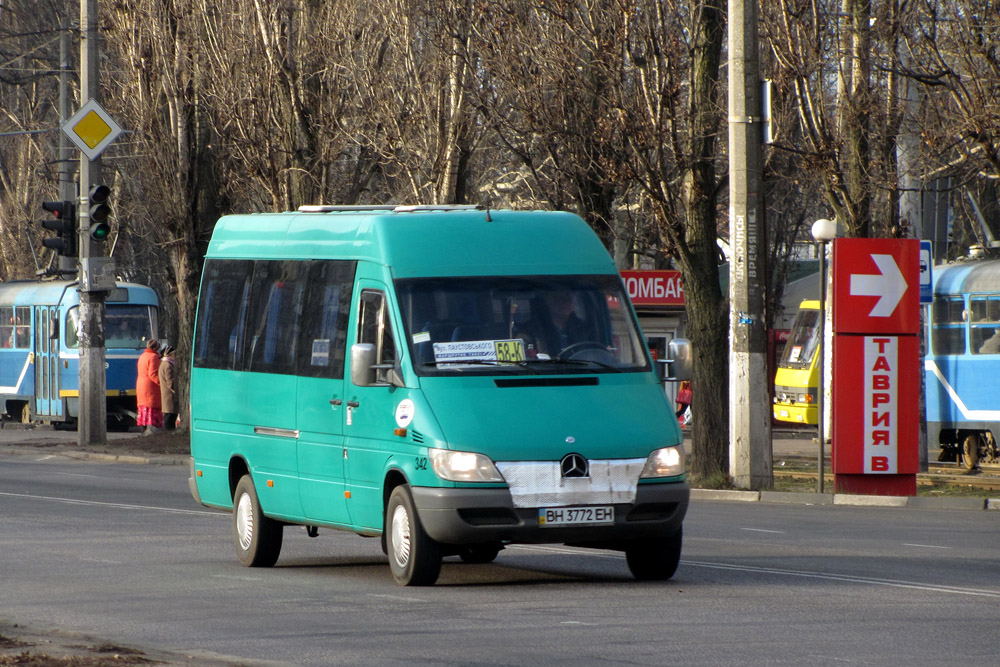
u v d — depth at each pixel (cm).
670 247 8150
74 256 10825
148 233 18125
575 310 4250
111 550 5216
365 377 4091
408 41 9681
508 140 8919
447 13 8888
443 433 3922
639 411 4072
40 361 14212
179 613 3734
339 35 10044
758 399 7506
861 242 7175
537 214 4450
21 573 4581
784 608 3659
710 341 8050
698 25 7862
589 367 4147
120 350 14150
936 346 9638
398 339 4122
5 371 14688
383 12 9856
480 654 3083
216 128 10725
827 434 11506
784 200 14488
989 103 7344
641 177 7862
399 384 4088
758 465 7512
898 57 7912
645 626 3400
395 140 9706
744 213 7481
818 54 8044
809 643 3164
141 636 3388
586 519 3919
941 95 8031
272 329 4803
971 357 9388
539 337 4178
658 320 12512
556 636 3284
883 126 8062
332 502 4388
